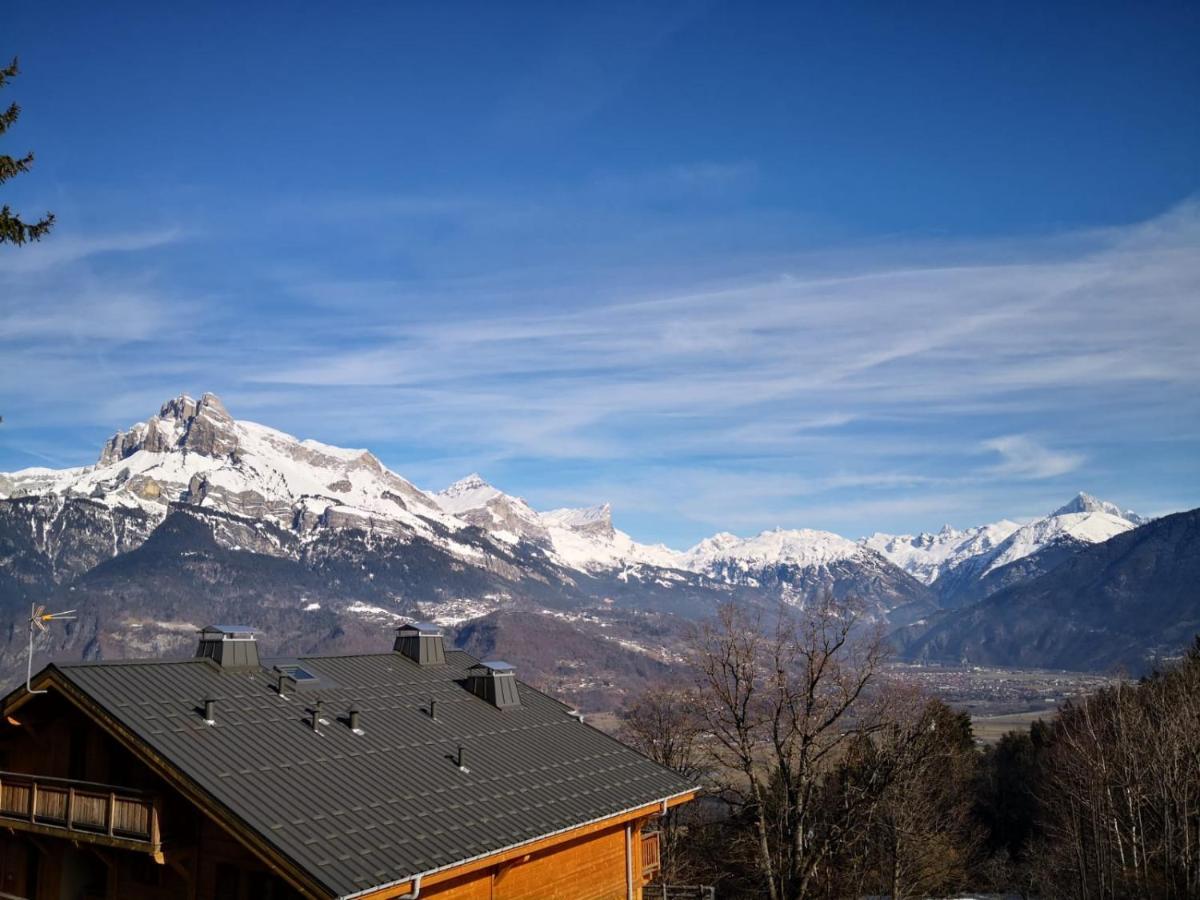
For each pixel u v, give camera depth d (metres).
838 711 40.94
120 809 22.69
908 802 49.00
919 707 48.91
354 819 22.61
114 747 24.70
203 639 28.62
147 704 24.41
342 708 28.16
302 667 30.25
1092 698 68.81
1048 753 68.62
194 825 23.11
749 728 41.62
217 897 22.59
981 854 66.44
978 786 73.75
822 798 45.84
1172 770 53.41
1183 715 54.06
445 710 30.72
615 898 29.94
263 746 24.33
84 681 24.33
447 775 26.45
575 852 28.41
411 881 21.48
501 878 25.20
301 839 21.08
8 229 22.09
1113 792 57.38
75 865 25.59
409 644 34.50
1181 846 52.34
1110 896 52.31
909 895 51.19
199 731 24.00
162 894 23.83
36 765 26.23
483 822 24.75
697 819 53.34
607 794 29.20
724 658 42.12
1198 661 68.50
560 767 29.78
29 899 26.09
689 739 52.53
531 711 33.41
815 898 46.81
